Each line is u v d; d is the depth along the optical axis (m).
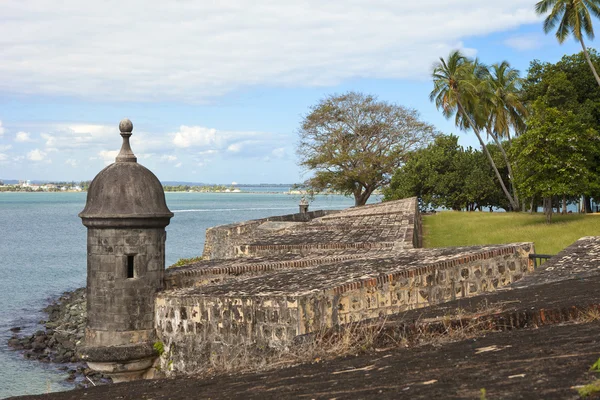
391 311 11.91
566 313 5.39
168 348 13.05
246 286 12.55
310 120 68.12
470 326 5.72
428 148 65.56
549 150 37.91
